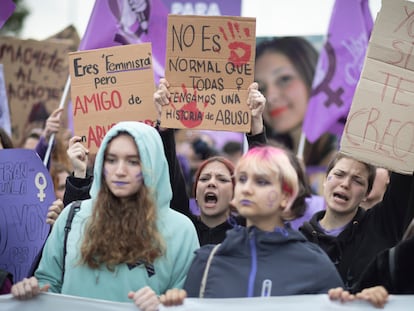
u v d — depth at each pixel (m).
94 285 8.59
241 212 8.24
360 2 15.67
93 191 8.87
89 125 11.50
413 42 9.94
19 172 10.55
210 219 10.93
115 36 13.52
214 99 10.64
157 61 13.72
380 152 9.93
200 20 10.65
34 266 9.81
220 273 8.31
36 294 8.40
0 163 10.47
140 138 8.73
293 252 8.30
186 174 16.44
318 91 15.92
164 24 13.65
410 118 9.91
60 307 8.36
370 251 9.95
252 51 10.60
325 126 15.88
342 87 15.81
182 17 10.66
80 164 10.80
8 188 10.48
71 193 10.41
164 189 8.96
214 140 18.14
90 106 11.52
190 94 10.66
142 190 8.73
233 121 10.59
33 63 15.48
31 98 15.48
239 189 8.26
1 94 14.15
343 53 15.75
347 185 10.23
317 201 14.07
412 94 9.91
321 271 8.26
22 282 8.41
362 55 15.71
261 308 8.09
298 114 19.41
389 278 8.38
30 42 15.44
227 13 15.71
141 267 8.59
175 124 10.63
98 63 11.52
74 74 11.55
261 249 8.31
